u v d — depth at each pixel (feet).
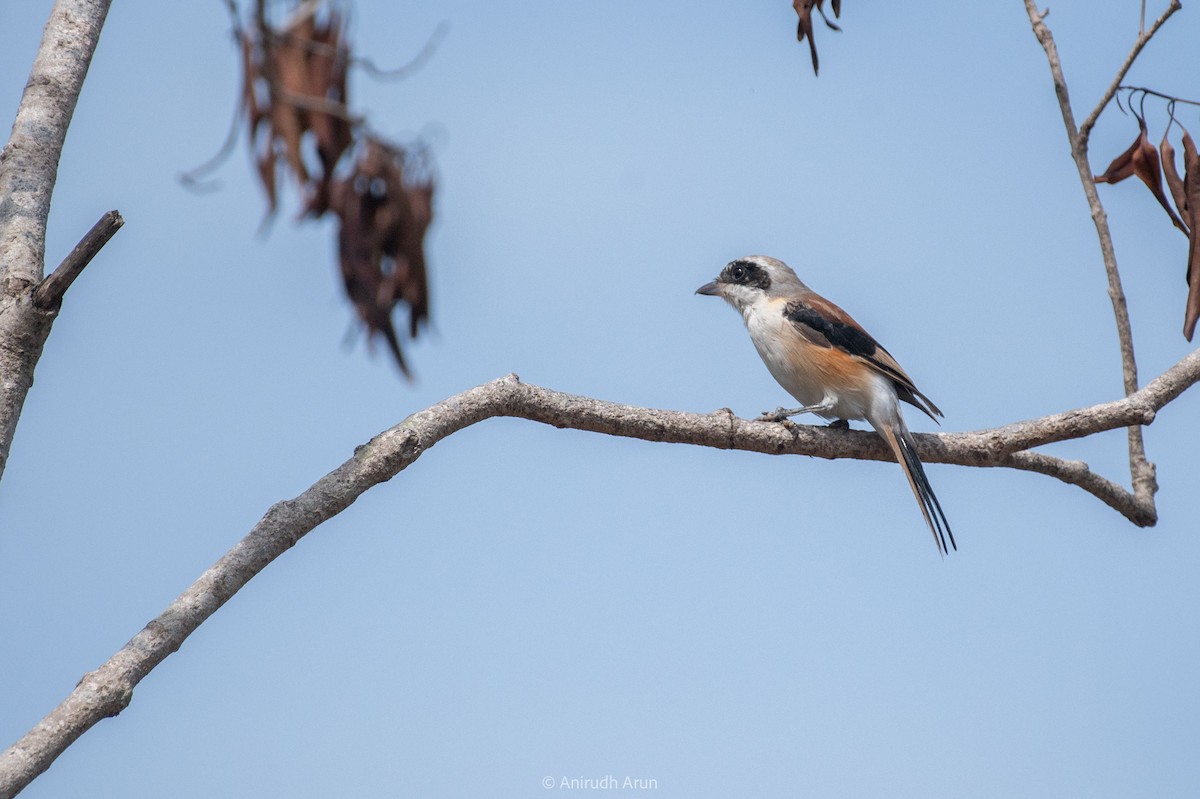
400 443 29.04
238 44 16.10
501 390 31.45
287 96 15.94
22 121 27.17
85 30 28.60
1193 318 35.94
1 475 24.31
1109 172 38.91
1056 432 37.73
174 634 24.70
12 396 24.72
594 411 33.19
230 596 26.07
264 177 16.11
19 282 25.21
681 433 35.17
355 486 28.32
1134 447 41.45
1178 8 35.81
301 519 27.43
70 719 22.80
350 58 16.25
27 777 21.98
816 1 33.55
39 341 25.30
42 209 26.48
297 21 16.06
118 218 25.21
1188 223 35.96
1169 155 36.76
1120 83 37.73
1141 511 40.34
